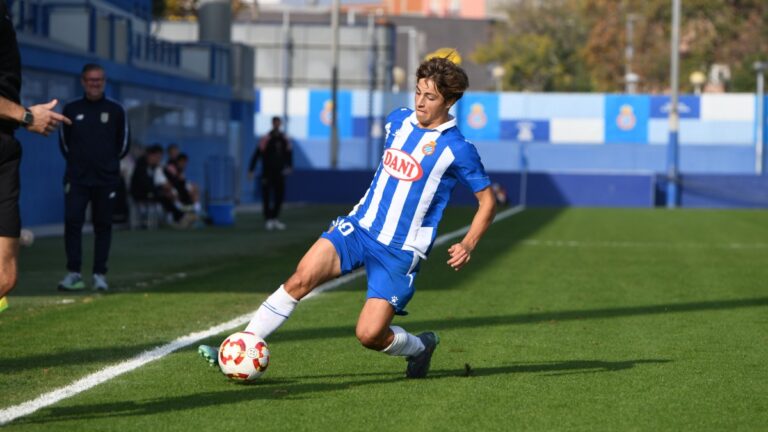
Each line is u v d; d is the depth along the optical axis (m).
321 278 23.30
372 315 23.05
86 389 22.92
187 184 87.44
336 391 23.11
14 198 19.28
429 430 19.80
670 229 88.62
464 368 26.20
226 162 120.62
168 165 83.12
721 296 42.25
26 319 33.00
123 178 77.19
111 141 40.53
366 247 23.06
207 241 68.44
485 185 22.86
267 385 23.67
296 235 75.25
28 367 25.34
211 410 21.12
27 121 19.12
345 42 192.00
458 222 94.81
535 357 27.91
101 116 40.34
